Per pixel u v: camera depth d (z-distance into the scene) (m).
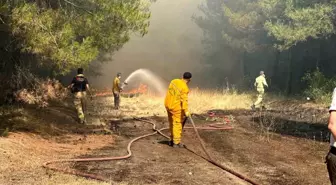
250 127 11.51
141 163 6.71
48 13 8.24
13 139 7.30
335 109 3.41
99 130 10.06
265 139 9.55
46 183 5.09
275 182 5.91
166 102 8.29
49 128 9.20
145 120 12.38
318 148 8.59
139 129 10.72
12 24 7.84
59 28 8.30
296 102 18.00
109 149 7.73
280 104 17.86
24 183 5.03
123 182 5.46
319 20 17.25
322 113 14.59
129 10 8.87
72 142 8.17
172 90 8.16
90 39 8.41
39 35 7.77
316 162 7.29
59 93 13.60
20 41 8.59
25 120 9.41
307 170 6.69
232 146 8.56
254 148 8.42
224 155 7.65
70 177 5.46
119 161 6.79
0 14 7.99
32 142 7.51
